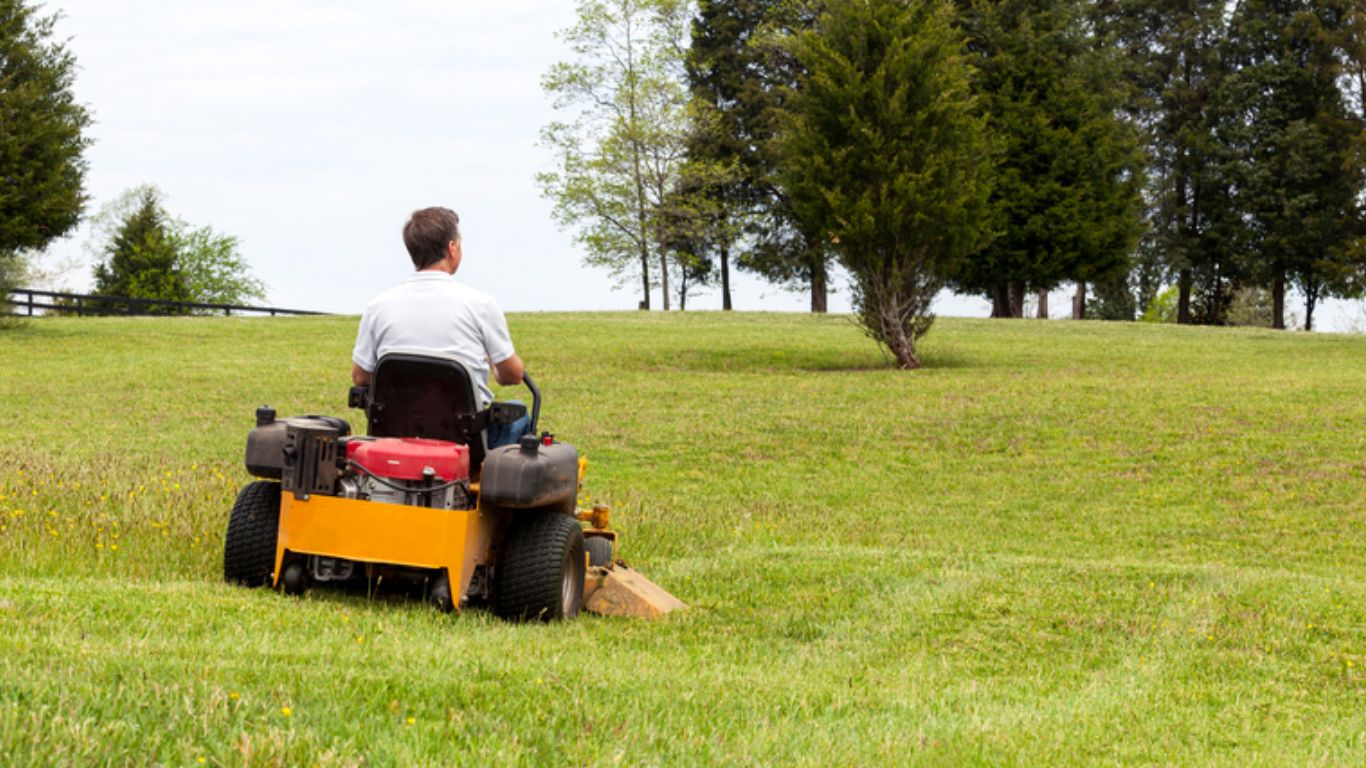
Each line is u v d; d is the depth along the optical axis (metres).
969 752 4.98
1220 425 22.67
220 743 3.91
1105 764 5.05
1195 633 8.17
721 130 57.47
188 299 80.12
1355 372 30.91
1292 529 16.42
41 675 4.34
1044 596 9.15
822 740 4.91
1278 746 5.61
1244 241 58.75
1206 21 59.09
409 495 6.87
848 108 30.52
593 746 4.41
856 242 31.14
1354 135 49.09
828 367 32.84
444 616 6.86
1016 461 20.64
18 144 34.00
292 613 6.42
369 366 7.29
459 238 7.42
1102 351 37.78
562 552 7.18
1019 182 51.25
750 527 14.27
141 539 8.87
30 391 25.94
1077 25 53.09
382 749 4.05
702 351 36.47
